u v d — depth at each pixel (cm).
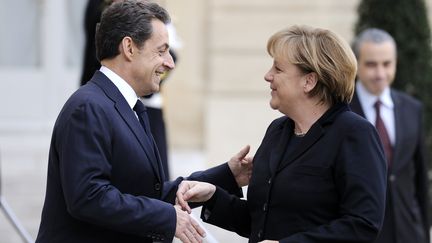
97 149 802
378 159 807
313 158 812
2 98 2786
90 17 1331
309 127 834
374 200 791
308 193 808
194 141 2636
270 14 2534
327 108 834
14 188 2109
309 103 833
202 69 2608
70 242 828
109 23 840
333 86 824
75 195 791
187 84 2612
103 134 808
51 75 2798
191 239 830
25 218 1844
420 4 1723
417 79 1706
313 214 809
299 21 2523
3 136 2722
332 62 819
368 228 787
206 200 906
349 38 2503
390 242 1216
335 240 788
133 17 834
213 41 2552
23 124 2780
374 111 1267
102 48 845
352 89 830
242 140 2534
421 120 1273
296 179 815
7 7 2788
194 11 2592
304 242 793
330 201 807
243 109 2541
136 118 845
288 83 829
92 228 831
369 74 1265
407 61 1708
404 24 1712
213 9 2542
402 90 1702
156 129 1400
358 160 799
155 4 852
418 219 1255
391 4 1712
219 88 2555
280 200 820
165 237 821
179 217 825
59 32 2798
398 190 1229
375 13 1725
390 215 1220
